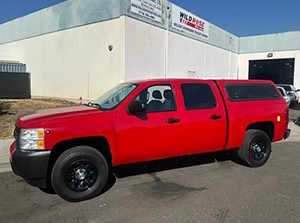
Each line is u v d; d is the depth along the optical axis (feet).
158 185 15.24
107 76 46.52
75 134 12.83
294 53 83.20
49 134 12.36
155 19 50.01
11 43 73.15
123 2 42.86
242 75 93.97
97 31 47.62
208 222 11.02
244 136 18.24
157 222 11.08
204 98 16.84
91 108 14.90
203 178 16.38
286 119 20.04
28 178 12.38
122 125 13.97
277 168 18.42
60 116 13.15
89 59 49.65
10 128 29.22
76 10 51.39
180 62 59.00
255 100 18.88
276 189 14.55
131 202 13.04
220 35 78.89
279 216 11.46
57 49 56.85
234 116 17.48
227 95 17.76
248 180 16.01
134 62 45.65
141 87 15.01
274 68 87.81
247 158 18.34
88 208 12.46
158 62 51.67
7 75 55.93
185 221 11.12
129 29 44.11
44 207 12.57
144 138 14.55
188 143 15.90
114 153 13.91
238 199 13.26
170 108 15.57
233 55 90.02
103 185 13.79
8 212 12.06
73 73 53.36
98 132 13.34
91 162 13.42
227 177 16.55
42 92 62.54
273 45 87.30
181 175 16.93
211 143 16.79
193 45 64.13
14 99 55.98
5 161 19.74
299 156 21.74
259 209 12.14
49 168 13.55
